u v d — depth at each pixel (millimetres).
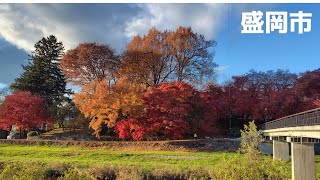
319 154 47812
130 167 33969
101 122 51781
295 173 29297
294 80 65688
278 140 39219
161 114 51219
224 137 59156
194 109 55438
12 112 55406
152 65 65562
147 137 52875
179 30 67312
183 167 34469
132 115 50594
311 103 58469
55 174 32406
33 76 71438
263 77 67438
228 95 64000
